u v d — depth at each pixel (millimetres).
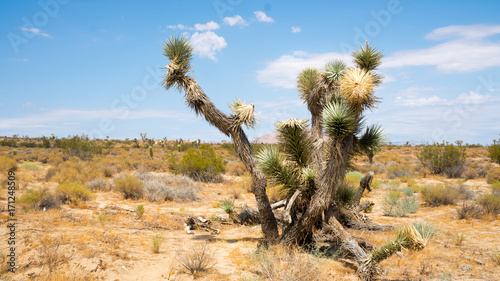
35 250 6074
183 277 5797
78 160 31000
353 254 6438
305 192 7332
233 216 11602
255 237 9664
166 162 31062
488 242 9000
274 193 15664
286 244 7207
